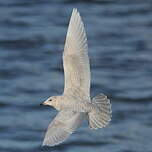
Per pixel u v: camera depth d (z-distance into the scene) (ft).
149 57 94.79
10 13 109.70
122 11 111.34
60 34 102.22
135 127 77.25
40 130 76.18
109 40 100.37
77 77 33.40
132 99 84.02
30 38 100.83
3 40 100.53
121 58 94.58
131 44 98.84
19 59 95.14
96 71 91.35
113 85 87.51
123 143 73.87
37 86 87.10
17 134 75.61
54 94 85.15
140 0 116.26
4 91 85.56
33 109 81.20
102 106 32.60
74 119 31.78
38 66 92.79
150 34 102.22
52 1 115.75
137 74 90.89
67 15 109.29
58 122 31.71
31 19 107.65
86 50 34.04
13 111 80.69
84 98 32.89
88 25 105.70
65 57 33.86
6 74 90.43
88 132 75.82
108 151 72.59
